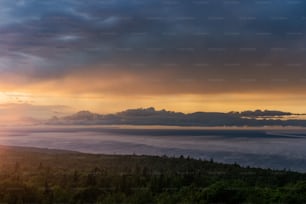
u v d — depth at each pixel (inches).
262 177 1952.5
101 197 2017.7
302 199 1644.9
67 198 1972.2
